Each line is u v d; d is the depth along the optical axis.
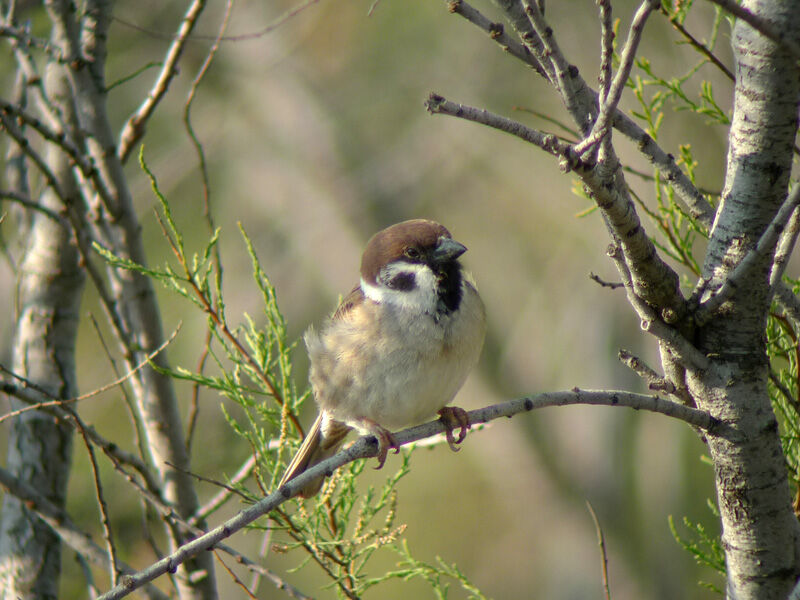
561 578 19.38
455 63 19.34
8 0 10.28
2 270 12.27
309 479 5.71
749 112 5.61
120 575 6.91
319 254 19.70
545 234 19.67
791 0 5.34
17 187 10.57
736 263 5.73
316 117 19.78
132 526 12.66
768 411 5.79
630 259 5.53
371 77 19.70
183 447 9.26
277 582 7.12
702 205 6.31
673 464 19.33
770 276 5.68
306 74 19.84
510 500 19.73
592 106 5.82
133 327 9.31
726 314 5.72
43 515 8.55
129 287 9.25
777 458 5.80
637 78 8.07
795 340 7.02
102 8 9.34
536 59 5.80
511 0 5.52
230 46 19.20
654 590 18.83
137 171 18.02
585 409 20.34
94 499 12.75
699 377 5.82
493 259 19.94
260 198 19.67
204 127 18.94
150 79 18.25
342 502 8.06
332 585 7.36
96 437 7.84
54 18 9.19
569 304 19.70
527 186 19.38
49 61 9.69
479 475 19.84
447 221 19.95
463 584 8.04
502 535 19.50
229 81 19.34
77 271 10.20
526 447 20.16
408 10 19.38
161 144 18.39
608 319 19.56
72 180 10.09
